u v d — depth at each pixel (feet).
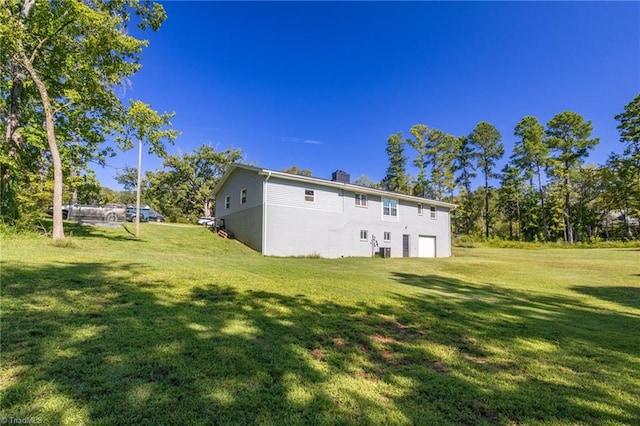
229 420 6.68
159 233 55.57
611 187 107.04
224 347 10.41
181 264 26.61
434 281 30.86
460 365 10.46
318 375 9.05
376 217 66.64
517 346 12.66
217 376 8.50
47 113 34.76
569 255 72.13
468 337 13.47
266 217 51.98
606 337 14.62
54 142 34.91
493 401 8.19
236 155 125.59
